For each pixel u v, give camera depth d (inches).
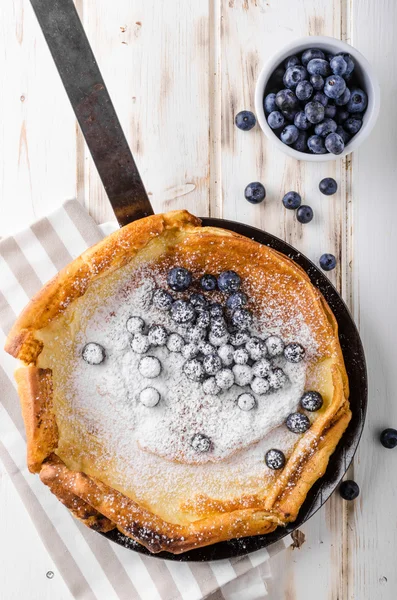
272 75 28.0
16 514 29.2
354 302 29.7
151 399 26.4
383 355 29.6
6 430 28.5
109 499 25.2
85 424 26.7
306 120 27.2
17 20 29.7
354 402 27.2
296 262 27.5
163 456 26.7
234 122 29.7
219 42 29.8
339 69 26.9
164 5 29.7
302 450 26.1
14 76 29.7
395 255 29.6
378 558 29.4
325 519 29.5
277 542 28.5
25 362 25.8
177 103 29.7
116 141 26.4
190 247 26.5
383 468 29.5
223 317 27.0
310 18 29.7
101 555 28.6
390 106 29.7
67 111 29.8
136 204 26.9
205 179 29.7
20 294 28.8
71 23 25.9
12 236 28.8
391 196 29.6
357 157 29.7
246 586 28.8
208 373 26.7
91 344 26.6
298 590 29.3
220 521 25.7
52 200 29.7
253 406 26.7
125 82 29.7
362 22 29.7
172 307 26.7
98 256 25.8
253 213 29.7
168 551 26.3
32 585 29.1
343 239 29.6
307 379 27.1
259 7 29.7
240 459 26.9
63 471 25.3
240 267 27.0
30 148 29.7
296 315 27.0
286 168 29.7
